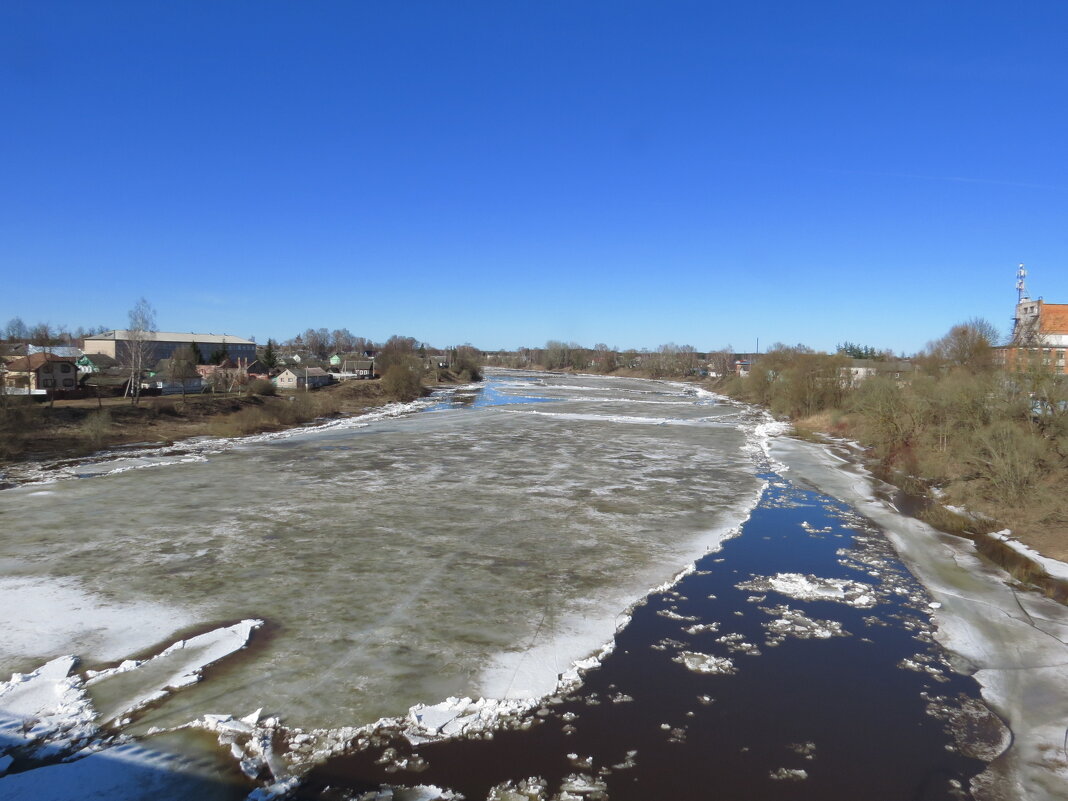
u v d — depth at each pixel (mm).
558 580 18422
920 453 36125
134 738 10688
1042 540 22469
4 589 17016
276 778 9750
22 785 9484
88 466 34406
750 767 10219
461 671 13109
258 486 29922
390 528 23219
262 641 14273
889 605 17094
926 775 10094
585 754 10492
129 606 16047
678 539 22766
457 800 9359
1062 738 11125
